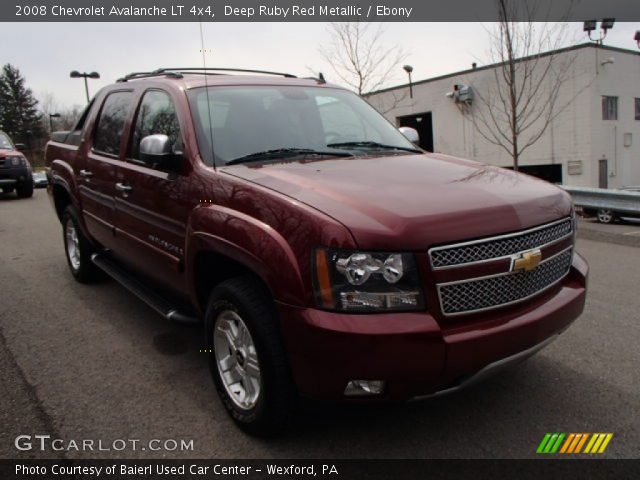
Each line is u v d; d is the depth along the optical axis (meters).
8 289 5.66
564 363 3.77
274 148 3.58
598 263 6.46
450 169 3.30
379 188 2.78
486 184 2.99
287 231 2.59
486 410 3.20
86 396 3.41
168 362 3.88
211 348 3.18
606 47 21.22
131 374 3.70
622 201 9.02
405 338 2.37
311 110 4.04
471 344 2.48
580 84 20.78
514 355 2.66
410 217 2.47
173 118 3.69
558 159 21.84
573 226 3.16
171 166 3.44
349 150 3.74
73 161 5.32
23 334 4.42
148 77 4.44
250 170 3.16
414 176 3.05
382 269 2.40
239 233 2.80
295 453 2.81
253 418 2.85
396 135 4.32
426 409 3.22
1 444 2.90
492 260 2.58
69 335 4.39
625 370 3.65
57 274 6.21
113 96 4.85
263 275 2.65
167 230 3.59
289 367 2.67
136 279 4.46
